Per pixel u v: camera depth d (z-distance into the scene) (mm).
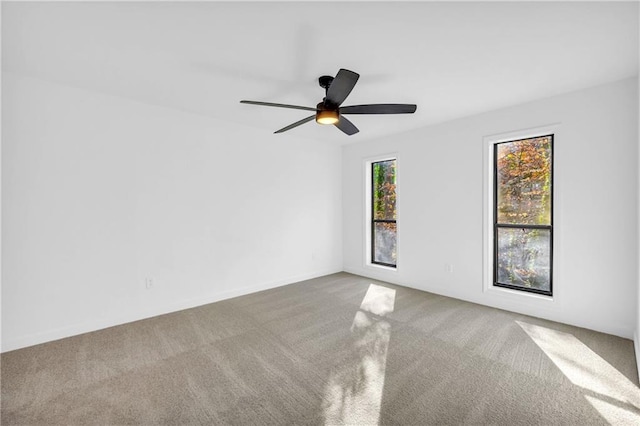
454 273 3842
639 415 1711
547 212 3180
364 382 2049
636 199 2572
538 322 3027
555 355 2377
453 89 2828
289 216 4602
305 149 4793
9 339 2512
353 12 1730
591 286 2830
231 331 2891
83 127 2855
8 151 2498
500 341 2627
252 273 4164
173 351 2500
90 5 1657
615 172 2674
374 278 4871
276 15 1757
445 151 3873
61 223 2750
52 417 1730
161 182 3348
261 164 4250
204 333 2848
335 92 2219
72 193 2803
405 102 3150
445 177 3883
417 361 2311
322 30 1910
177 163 3463
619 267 2678
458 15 1757
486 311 3357
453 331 2844
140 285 3207
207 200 3715
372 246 5059
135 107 3162
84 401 1867
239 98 3090
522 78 2596
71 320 2801
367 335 2777
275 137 4410
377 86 2754
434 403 1827
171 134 3414
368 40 2023
